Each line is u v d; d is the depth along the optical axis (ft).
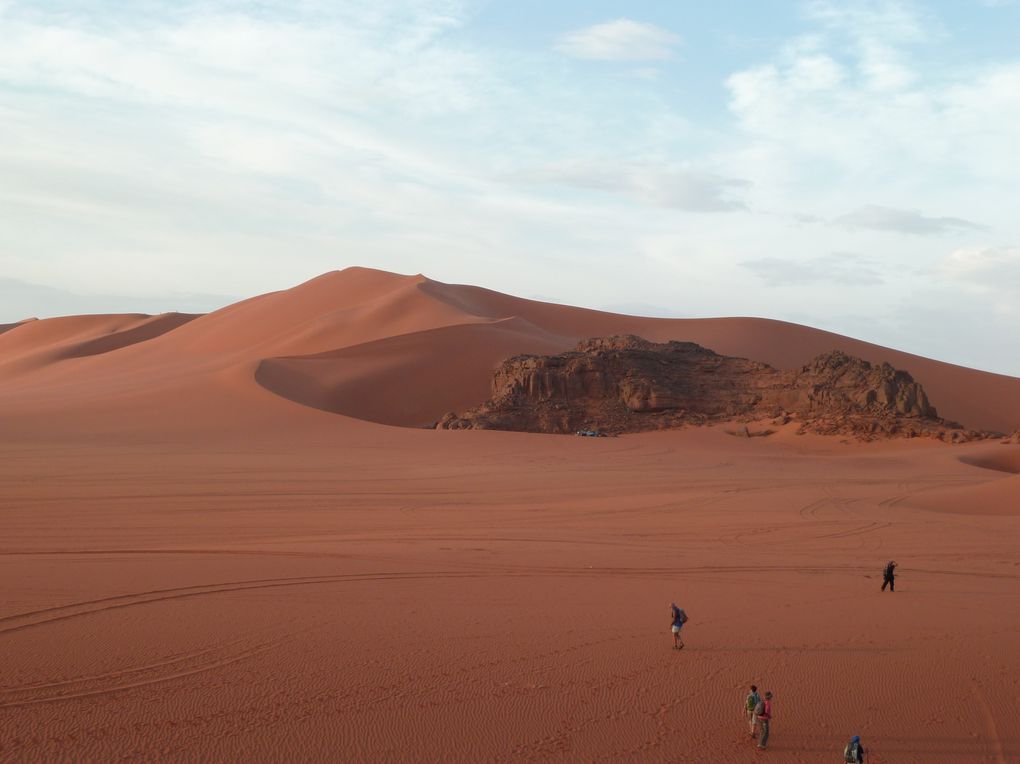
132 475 195.31
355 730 52.60
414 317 626.64
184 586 85.35
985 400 582.35
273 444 275.59
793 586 92.94
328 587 86.58
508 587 88.99
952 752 51.93
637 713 56.39
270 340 637.71
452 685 60.13
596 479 209.77
